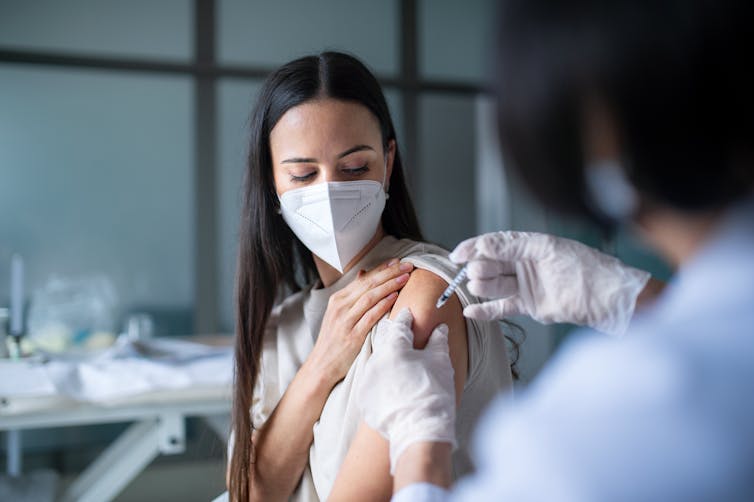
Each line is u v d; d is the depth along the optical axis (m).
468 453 0.93
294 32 4.14
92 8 3.84
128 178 3.88
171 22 3.95
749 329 0.35
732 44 0.34
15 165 3.73
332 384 1.02
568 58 0.37
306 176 1.04
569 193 0.39
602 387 0.36
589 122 0.38
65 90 3.79
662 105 0.35
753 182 0.37
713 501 0.32
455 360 0.90
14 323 2.28
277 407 1.08
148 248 3.92
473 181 4.43
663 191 0.37
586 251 0.79
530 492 0.37
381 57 4.25
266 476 1.07
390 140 1.12
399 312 0.90
